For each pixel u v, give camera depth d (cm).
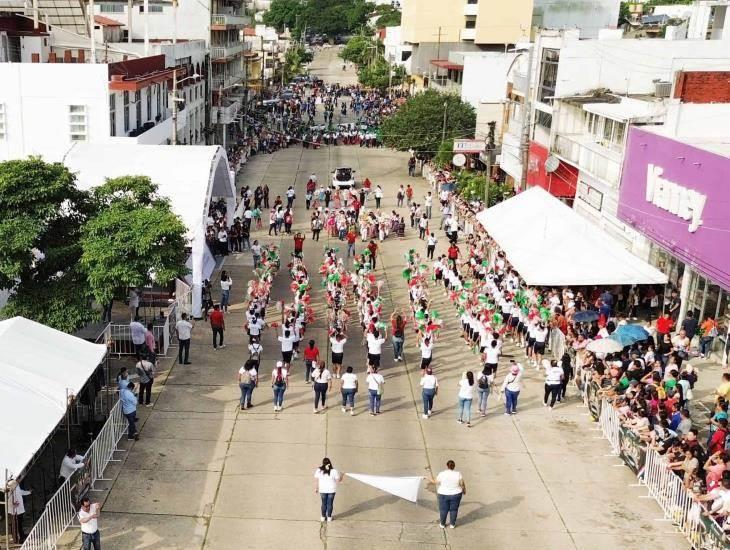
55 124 3675
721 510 1398
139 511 1561
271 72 11725
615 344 2066
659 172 2558
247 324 2412
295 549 1462
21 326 1734
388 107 8925
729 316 2348
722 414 1764
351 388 2025
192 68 5809
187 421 1966
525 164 3762
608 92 3744
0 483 1273
